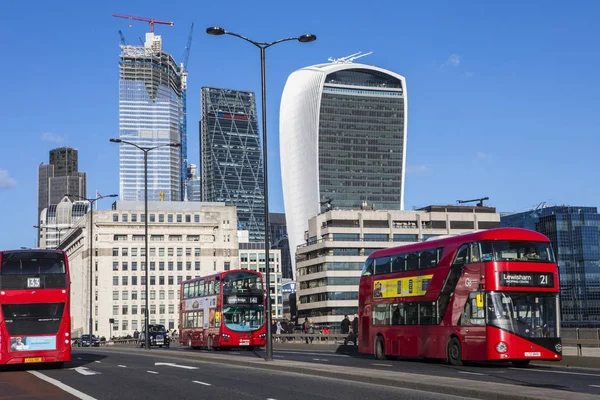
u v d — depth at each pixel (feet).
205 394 72.74
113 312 644.69
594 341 117.60
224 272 198.08
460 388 70.69
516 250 111.65
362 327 146.30
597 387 76.28
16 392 78.23
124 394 73.56
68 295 116.26
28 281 114.21
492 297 109.70
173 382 87.81
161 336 287.07
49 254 116.88
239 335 194.70
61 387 82.84
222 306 195.21
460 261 116.88
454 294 117.29
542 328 110.11
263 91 132.98
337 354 165.27
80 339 415.44
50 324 114.21
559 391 66.90
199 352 181.88
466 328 113.70
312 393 73.20
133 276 654.53
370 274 145.18
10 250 116.06
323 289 613.11
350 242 618.85
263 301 199.52
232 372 106.01
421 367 113.70
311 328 228.63
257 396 70.28
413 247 131.34
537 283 111.45
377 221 641.81
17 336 112.57
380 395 70.85
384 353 137.28
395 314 133.90
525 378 89.25
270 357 123.34
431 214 651.25
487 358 108.88
